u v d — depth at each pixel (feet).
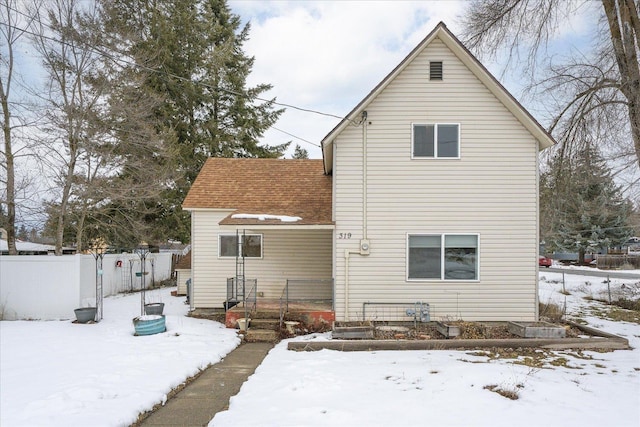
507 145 35.24
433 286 35.06
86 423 15.16
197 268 44.78
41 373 21.53
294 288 44.39
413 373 21.85
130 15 72.49
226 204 44.52
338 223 35.45
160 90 72.79
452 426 14.94
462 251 35.14
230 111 85.46
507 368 22.79
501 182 35.14
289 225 35.94
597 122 46.21
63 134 49.47
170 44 71.67
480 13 50.98
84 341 29.48
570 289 64.23
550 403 17.39
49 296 38.70
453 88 35.40
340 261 35.35
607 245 117.08
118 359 24.59
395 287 35.12
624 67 42.11
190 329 33.83
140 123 54.95
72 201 53.78
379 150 35.42
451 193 35.24
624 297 51.83
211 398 19.17
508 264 34.91
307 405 17.11
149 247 76.79
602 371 22.65
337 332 30.55
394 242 35.24
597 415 16.10
